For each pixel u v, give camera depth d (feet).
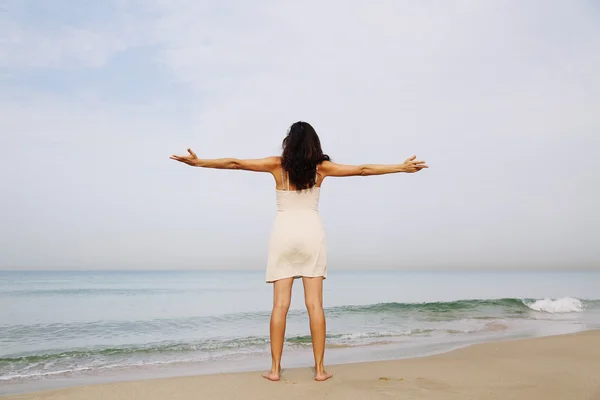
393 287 101.96
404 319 37.04
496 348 19.52
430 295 73.77
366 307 44.34
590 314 41.11
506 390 11.48
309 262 12.15
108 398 10.71
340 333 28.37
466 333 27.91
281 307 12.22
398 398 10.54
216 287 103.96
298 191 12.18
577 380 12.72
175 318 39.06
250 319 38.45
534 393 11.18
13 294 77.15
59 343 27.17
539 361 15.98
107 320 37.96
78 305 54.34
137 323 36.04
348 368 14.57
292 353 21.36
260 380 12.23
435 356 17.65
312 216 12.23
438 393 11.09
